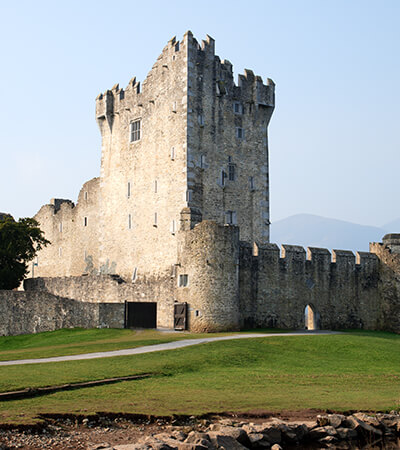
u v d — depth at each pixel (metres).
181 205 60.28
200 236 52.66
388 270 63.44
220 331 51.47
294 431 26.09
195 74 62.03
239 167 64.38
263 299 56.22
